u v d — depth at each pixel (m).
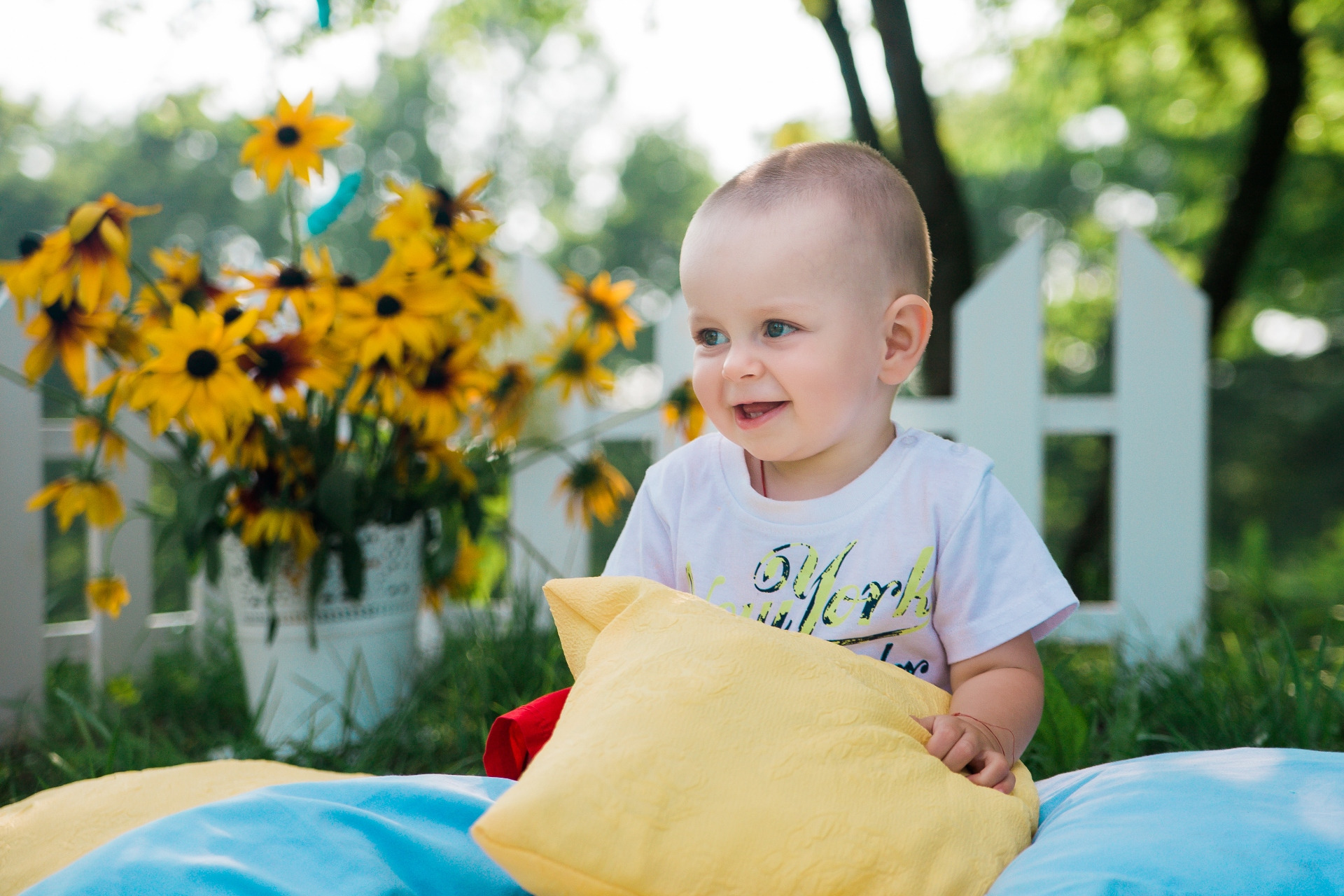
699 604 0.93
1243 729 1.72
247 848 0.80
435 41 5.34
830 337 1.06
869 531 1.16
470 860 0.90
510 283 2.84
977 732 0.95
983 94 9.35
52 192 17.89
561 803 0.72
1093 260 16.05
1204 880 0.69
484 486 2.36
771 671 0.85
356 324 1.97
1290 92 5.61
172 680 2.56
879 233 1.09
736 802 0.76
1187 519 2.59
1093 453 15.96
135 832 0.80
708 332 1.11
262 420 2.00
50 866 1.05
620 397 2.92
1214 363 13.84
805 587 1.17
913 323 1.13
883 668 0.99
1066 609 1.10
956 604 1.12
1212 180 9.27
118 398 1.94
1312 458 17.27
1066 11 5.94
